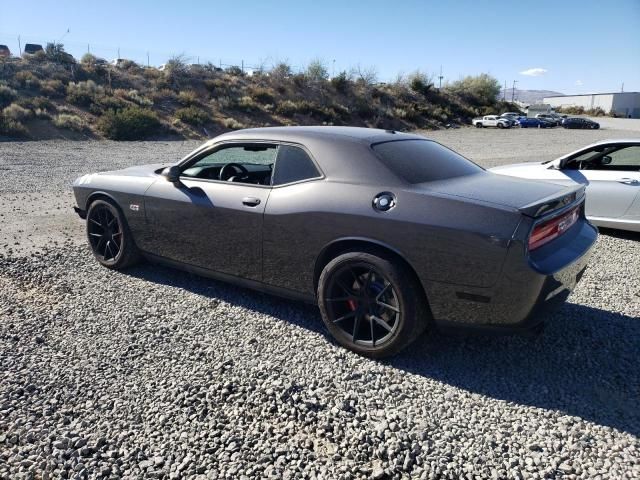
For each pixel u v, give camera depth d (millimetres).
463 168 4336
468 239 3352
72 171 15102
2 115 26828
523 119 53469
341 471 2666
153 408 3178
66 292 5027
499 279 3311
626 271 5914
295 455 2777
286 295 4352
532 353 3916
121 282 5305
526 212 3309
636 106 97875
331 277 3857
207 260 4770
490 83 64188
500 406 3234
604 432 2979
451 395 3344
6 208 9227
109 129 28938
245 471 2666
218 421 3061
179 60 44875
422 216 3508
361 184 3848
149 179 5277
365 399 3291
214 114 37844
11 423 3025
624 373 3633
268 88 46438
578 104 106562
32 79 34219
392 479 2619
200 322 4379
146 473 2654
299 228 4016
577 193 3969
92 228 5789
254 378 3514
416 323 3623
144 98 36406
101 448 2832
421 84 56656
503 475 2637
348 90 50500
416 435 2932
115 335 4129
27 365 3660
